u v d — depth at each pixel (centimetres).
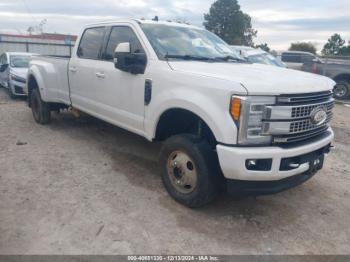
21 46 2220
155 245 316
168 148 388
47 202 385
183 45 454
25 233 324
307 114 344
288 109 323
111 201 393
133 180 455
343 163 569
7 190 412
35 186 425
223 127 320
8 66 1130
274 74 374
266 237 338
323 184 475
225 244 323
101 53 518
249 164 321
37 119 734
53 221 346
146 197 407
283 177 334
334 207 408
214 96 329
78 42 579
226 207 392
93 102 533
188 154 363
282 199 422
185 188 384
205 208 386
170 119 412
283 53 1956
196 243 322
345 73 1491
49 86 657
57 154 546
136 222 351
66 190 418
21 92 1046
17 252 297
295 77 370
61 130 690
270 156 319
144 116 425
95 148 581
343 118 987
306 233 349
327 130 402
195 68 378
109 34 509
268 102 318
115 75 468
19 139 620
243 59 489
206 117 334
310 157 358
